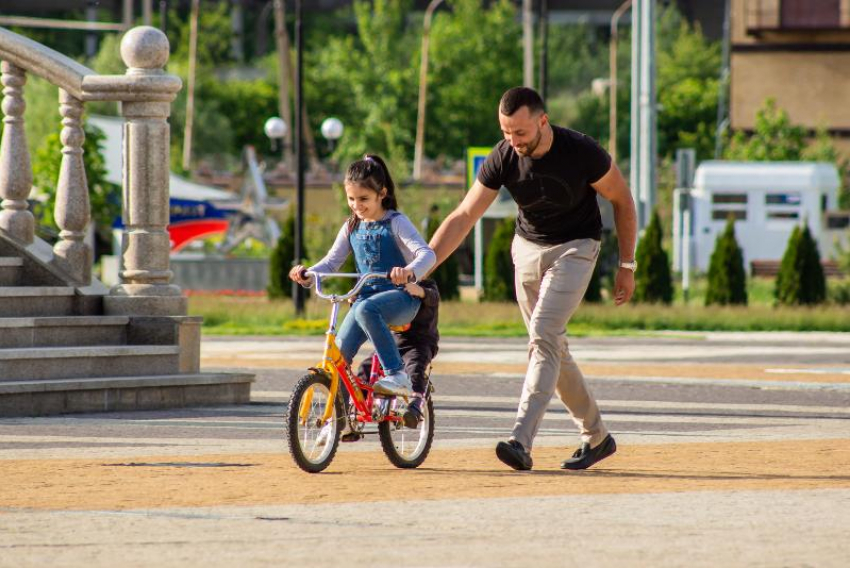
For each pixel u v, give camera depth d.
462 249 107.81
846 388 35.38
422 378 20.50
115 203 100.19
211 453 21.86
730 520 15.84
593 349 52.31
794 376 38.88
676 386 35.84
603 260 80.56
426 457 21.31
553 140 19.59
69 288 30.38
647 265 77.38
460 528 15.35
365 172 20.09
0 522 15.73
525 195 19.92
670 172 135.00
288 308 72.25
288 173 144.38
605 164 19.72
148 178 30.75
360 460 21.28
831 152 134.12
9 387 26.95
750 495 17.62
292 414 19.45
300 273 20.23
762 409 30.11
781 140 136.38
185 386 29.59
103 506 16.81
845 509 16.58
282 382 35.94
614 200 20.11
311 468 19.75
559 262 20.08
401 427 20.38
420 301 20.39
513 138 19.45
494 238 77.31
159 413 28.06
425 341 20.77
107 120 104.12
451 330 65.00
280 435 24.42
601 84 177.38
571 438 24.44
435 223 87.81
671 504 16.94
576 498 17.41
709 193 103.19
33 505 16.88
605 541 14.61
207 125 199.50
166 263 30.91
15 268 30.75
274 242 102.06
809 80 138.62
